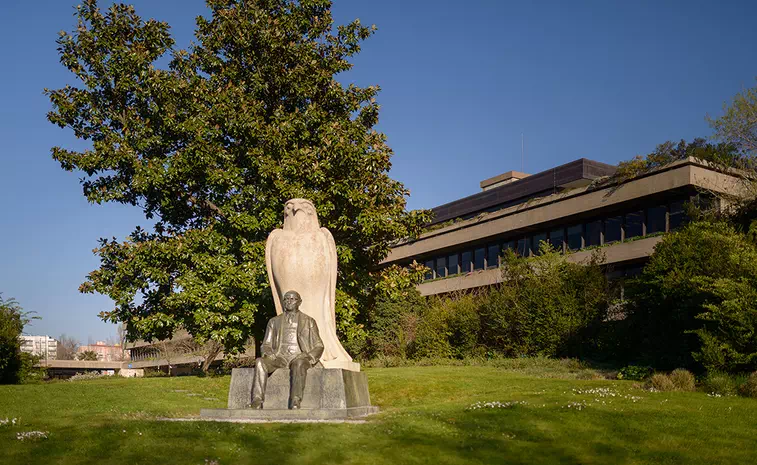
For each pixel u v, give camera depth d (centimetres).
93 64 2370
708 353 1853
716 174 3216
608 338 2773
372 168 2334
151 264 2297
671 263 2283
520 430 1155
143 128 2350
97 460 900
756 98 2986
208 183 2289
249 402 1373
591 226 3903
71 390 2025
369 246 2461
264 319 2362
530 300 3139
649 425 1202
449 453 984
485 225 4456
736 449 1049
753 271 1880
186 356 6272
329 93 2470
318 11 2602
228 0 2544
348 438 1035
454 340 3681
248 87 2491
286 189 2198
